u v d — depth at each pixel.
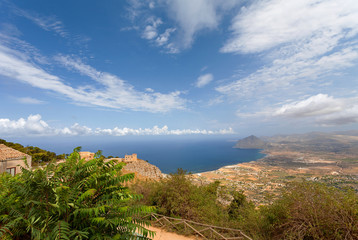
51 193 2.84
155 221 8.91
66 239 2.43
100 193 3.28
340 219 5.13
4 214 2.79
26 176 2.94
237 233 7.59
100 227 2.92
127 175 3.43
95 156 3.45
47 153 35.66
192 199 9.87
